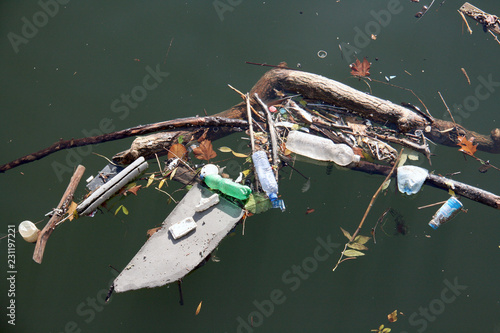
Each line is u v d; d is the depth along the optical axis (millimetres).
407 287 3846
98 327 3629
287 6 5344
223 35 5145
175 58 4992
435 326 3693
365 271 3887
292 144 4371
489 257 3977
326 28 5195
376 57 5035
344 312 3736
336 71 4945
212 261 3811
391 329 3674
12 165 4297
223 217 3871
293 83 4645
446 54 5055
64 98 4758
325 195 4168
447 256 3973
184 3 5328
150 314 3670
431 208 4141
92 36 5117
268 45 5098
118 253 3893
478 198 4074
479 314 3756
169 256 3684
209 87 4852
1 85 4816
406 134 4492
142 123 4648
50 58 4980
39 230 4008
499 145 4449
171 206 4066
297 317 3701
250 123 4391
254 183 4125
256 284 3801
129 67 4941
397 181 4219
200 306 3689
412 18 5273
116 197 4152
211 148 4281
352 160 4254
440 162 4434
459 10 5309
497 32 5141
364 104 4457
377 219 4078
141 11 5289
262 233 3971
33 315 3680
